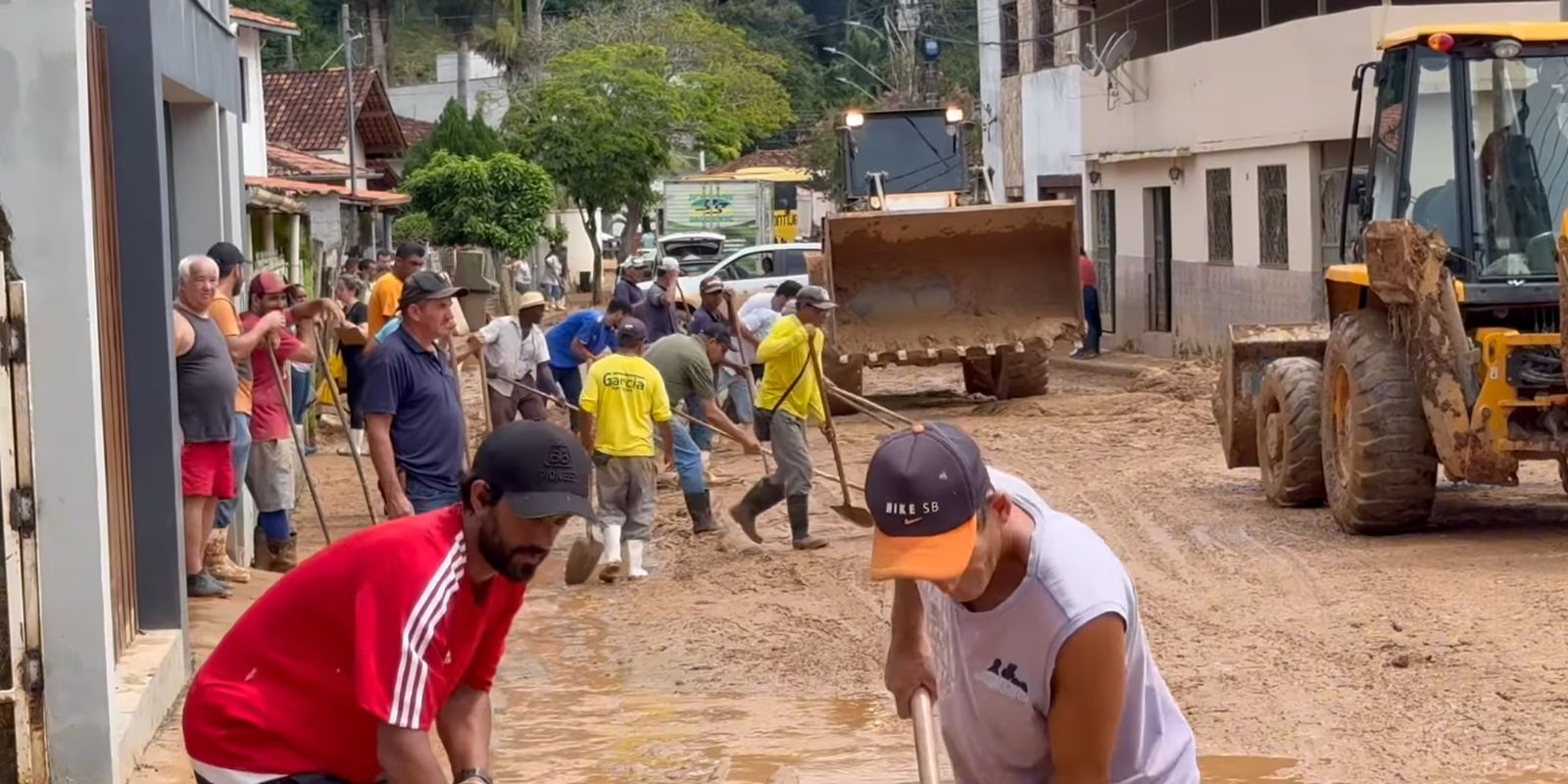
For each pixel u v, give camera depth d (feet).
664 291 57.72
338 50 178.19
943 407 70.08
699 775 23.15
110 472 25.08
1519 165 37.19
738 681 28.43
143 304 27.02
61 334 21.08
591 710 27.02
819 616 32.65
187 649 27.68
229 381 31.55
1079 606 11.41
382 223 144.46
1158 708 12.32
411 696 12.77
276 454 36.99
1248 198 81.41
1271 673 27.14
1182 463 51.19
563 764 24.06
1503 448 34.32
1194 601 32.40
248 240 45.01
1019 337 66.13
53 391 21.01
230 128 39.73
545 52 199.82
